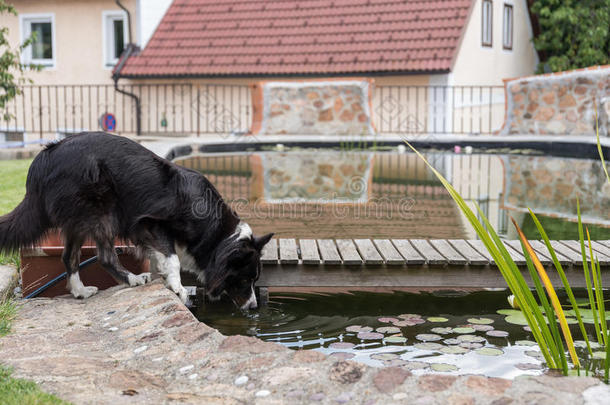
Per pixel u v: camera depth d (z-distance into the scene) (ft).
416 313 13.56
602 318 9.29
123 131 57.31
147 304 11.41
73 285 12.69
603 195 26.81
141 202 12.15
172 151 37.73
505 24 62.08
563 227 20.42
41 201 12.10
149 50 57.47
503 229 20.15
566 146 42.37
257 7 60.03
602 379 9.42
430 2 54.80
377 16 55.42
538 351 11.19
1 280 12.88
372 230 19.83
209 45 57.00
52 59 59.47
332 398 7.81
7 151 34.40
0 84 36.99
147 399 8.13
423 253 15.26
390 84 52.29
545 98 46.65
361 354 11.14
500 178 31.89
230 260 12.75
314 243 16.38
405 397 7.71
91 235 12.09
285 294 14.98
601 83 43.73
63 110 59.11
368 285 14.83
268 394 8.01
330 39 54.60
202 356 9.30
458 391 7.77
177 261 12.42
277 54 54.54
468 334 12.15
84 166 11.81
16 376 8.67
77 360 9.30
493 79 59.62
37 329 10.77
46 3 58.39
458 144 45.19
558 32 61.26
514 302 13.60
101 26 57.52
